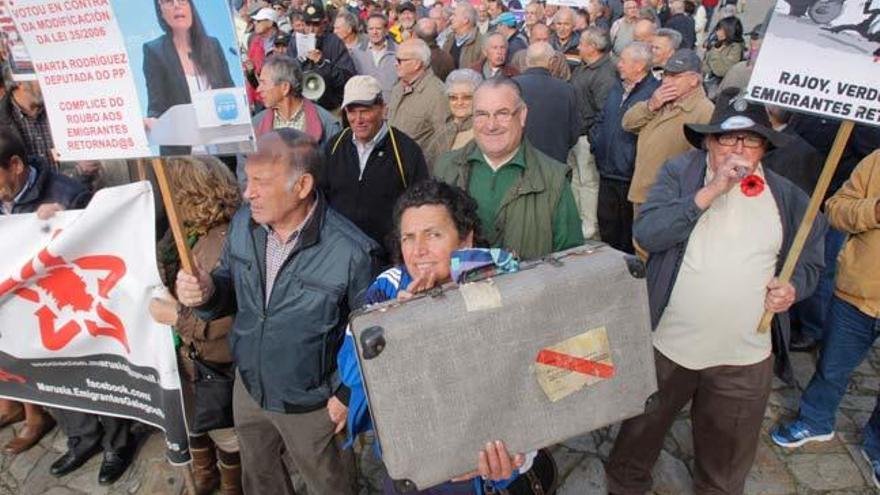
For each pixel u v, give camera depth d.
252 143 1.70
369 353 1.38
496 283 1.49
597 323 1.54
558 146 4.29
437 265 1.83
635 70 4.38
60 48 1.72
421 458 1.45
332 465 2.35
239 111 1.68
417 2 12.10
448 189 1.91
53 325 2.30
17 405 3.51
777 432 3.16
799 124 3.79
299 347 2.10
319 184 2.14
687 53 3.81
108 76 1.71
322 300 2.07
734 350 2.26
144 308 2.17
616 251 1.61
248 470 2.47
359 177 3.40
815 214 1.99
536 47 4.32
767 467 3.00
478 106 2.35
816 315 3.85
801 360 3.84
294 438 2.25
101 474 3.08
